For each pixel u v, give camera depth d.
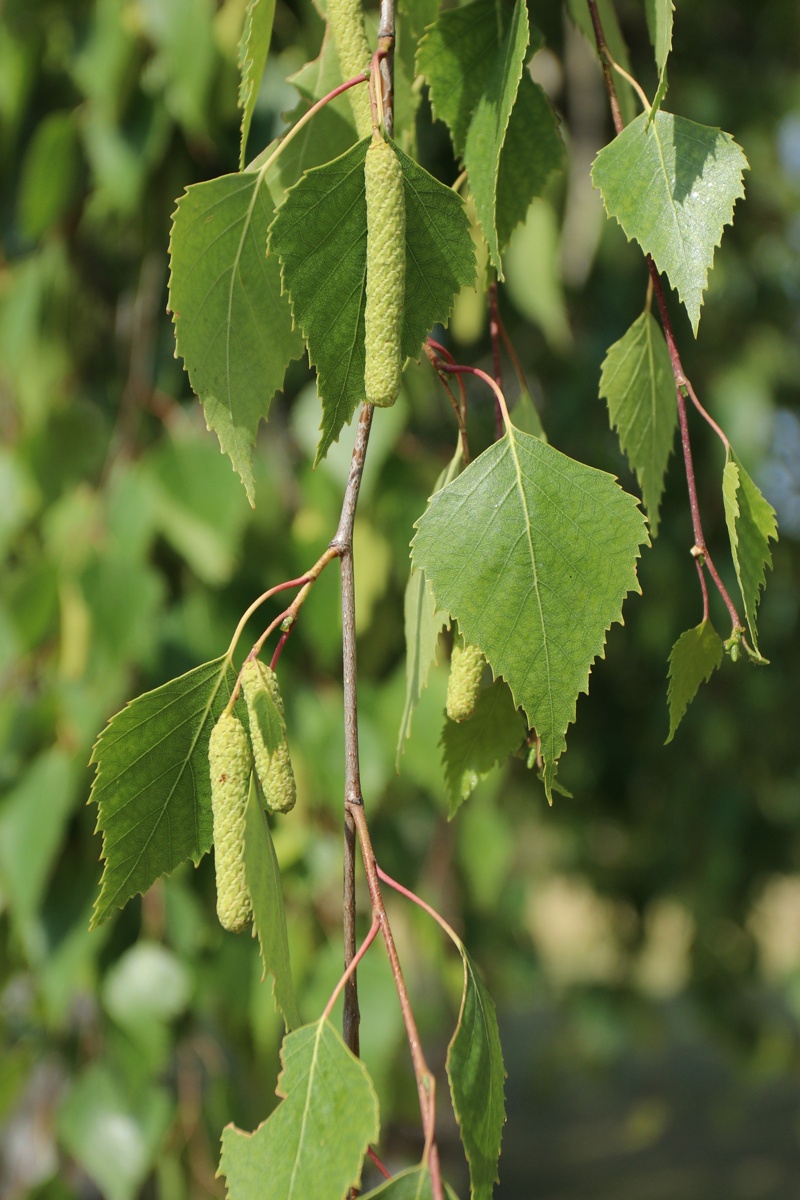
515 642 0.41
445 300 0.42
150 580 0.76
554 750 0.41
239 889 0.40
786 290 1.33
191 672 0.41
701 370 1.23
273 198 0.46
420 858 1.05
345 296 0.41
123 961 0.76
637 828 1.58
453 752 0.45
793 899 1.91
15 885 0.73
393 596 0.84
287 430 0.88
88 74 0.79
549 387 1.29
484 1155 0.40
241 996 0.77
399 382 0.41
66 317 0.87
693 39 1.33
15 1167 0.87
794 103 1.29
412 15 0.47
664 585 1.28
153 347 0.88
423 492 0.80
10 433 0.90
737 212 1.29
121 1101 0.75
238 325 0.44
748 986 1.67
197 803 0.42
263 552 0.81
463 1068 0.40
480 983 0.41
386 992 0.73
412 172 0.41
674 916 1.84
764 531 0.43
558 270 0.81
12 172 0.92
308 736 0.77
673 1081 3.05
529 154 0.46
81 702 0.76
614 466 1.25
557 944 2.50
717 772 1.47
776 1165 2.46
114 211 0.87
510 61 0.44
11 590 0.78
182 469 0.77
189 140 0.82
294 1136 0.39
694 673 0.43
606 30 0.47
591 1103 2.94
